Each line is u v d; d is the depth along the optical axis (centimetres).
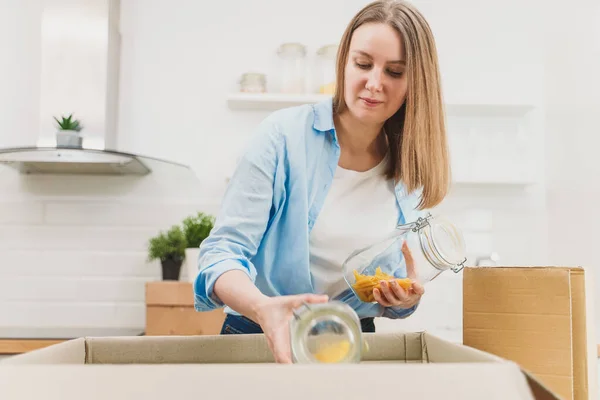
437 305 245
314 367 50
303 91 274
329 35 292
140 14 289
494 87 293
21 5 285
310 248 122
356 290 107
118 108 285
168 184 284
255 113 288
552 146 276
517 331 80
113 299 279
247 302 80
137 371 50
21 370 50
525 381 50
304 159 113
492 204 288
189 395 48
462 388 49
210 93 288
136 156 246
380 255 105
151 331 238
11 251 279
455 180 276
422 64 109
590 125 232
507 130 290
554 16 287
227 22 291
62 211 281
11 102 283
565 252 258
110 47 271
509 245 287
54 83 262
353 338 63
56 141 249
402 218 130
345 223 122
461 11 296
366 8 111
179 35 290
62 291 278
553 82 276
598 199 221
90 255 280
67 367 50
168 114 286
